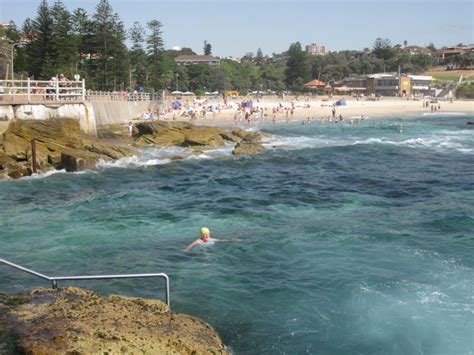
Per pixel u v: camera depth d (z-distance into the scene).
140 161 34.62
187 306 12.23
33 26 78.75
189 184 27.75
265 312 11.95
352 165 34.59
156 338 8.70
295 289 13.12
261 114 82.56
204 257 15.54
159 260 15.35
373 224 18.98
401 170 32.50
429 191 25.73
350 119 77.50
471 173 31.28
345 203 22.97
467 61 191.12
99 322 9.00
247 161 35.72
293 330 11.15
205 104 98.75
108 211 21.42
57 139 33.75
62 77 47.94
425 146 44.81
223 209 21.75
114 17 84.94
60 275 14.23
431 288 12.95
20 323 8.84
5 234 18.14
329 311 11.93
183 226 19.09
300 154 39.12
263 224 19.31
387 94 153.50
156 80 106.44
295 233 17.81
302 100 120.12
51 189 26.27
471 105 109.19
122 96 64.62
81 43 85.62
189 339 8.95
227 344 10.60
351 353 10.27
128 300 10.41
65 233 18.20
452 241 16.75
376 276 13.77
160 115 75.50
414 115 88.69
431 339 10.65
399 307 11.97
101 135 44.59
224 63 178.25
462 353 10.16
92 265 15.02
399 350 10.32
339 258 15.23
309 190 25.97
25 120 33.47
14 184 27.36
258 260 15.22
